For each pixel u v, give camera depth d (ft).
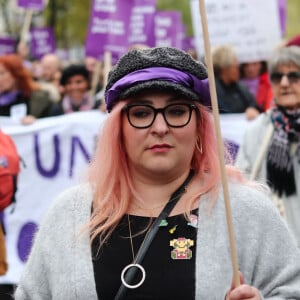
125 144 10.25
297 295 9.97
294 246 10.22
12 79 26.21
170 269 9.71
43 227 10.43
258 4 27.40
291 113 18.54
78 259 9.96
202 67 10.28
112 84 10.31
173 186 10.26
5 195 18.88
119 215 10.06
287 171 18.38
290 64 18.45
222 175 9.74
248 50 27.63
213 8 27.63
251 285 10.07
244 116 24.23
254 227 10.05
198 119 10.39
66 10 63.62
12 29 61.77
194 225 9.89
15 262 24.23
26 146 24.93
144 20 30.19
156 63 10.09
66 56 55.16
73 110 30.37
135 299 9.69
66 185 24.85
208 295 9.61
